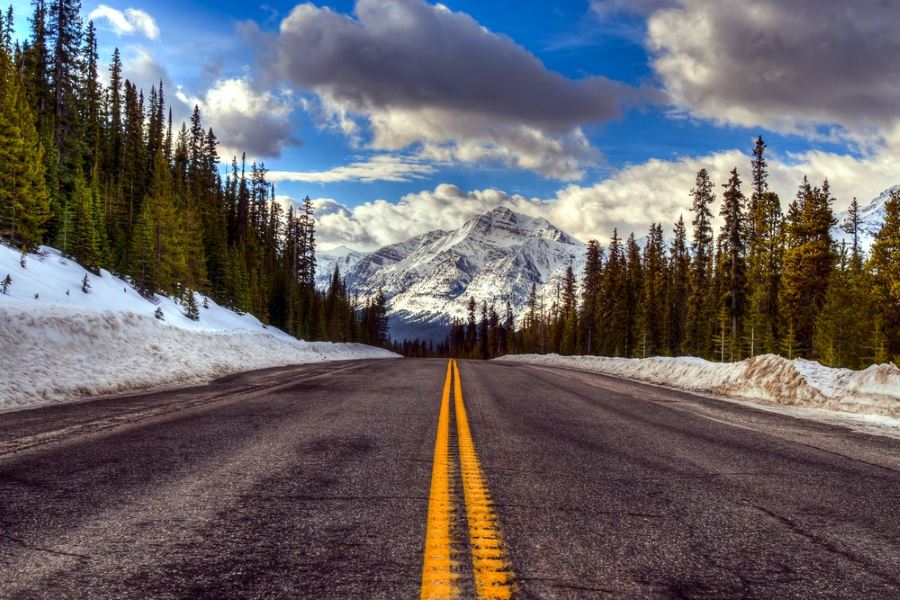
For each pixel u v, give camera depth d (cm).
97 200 4766
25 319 1005
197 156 7262
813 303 3688
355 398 838
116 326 1274
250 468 377
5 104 3588
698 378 1424
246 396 851
